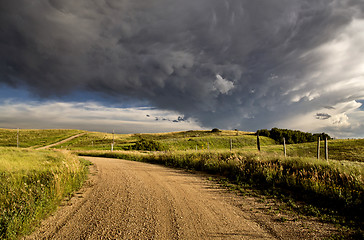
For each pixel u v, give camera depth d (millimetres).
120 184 8016
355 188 5770
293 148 36312
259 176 8398
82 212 4871
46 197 5211
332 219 4465
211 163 11734
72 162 10508
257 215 4742
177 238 3586
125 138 111750
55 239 3557
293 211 5000
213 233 3791
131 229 3939
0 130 107188
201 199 6000
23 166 9625
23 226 3789
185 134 130375
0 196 4883
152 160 18375
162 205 5410
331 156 27578
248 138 73250
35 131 114750
